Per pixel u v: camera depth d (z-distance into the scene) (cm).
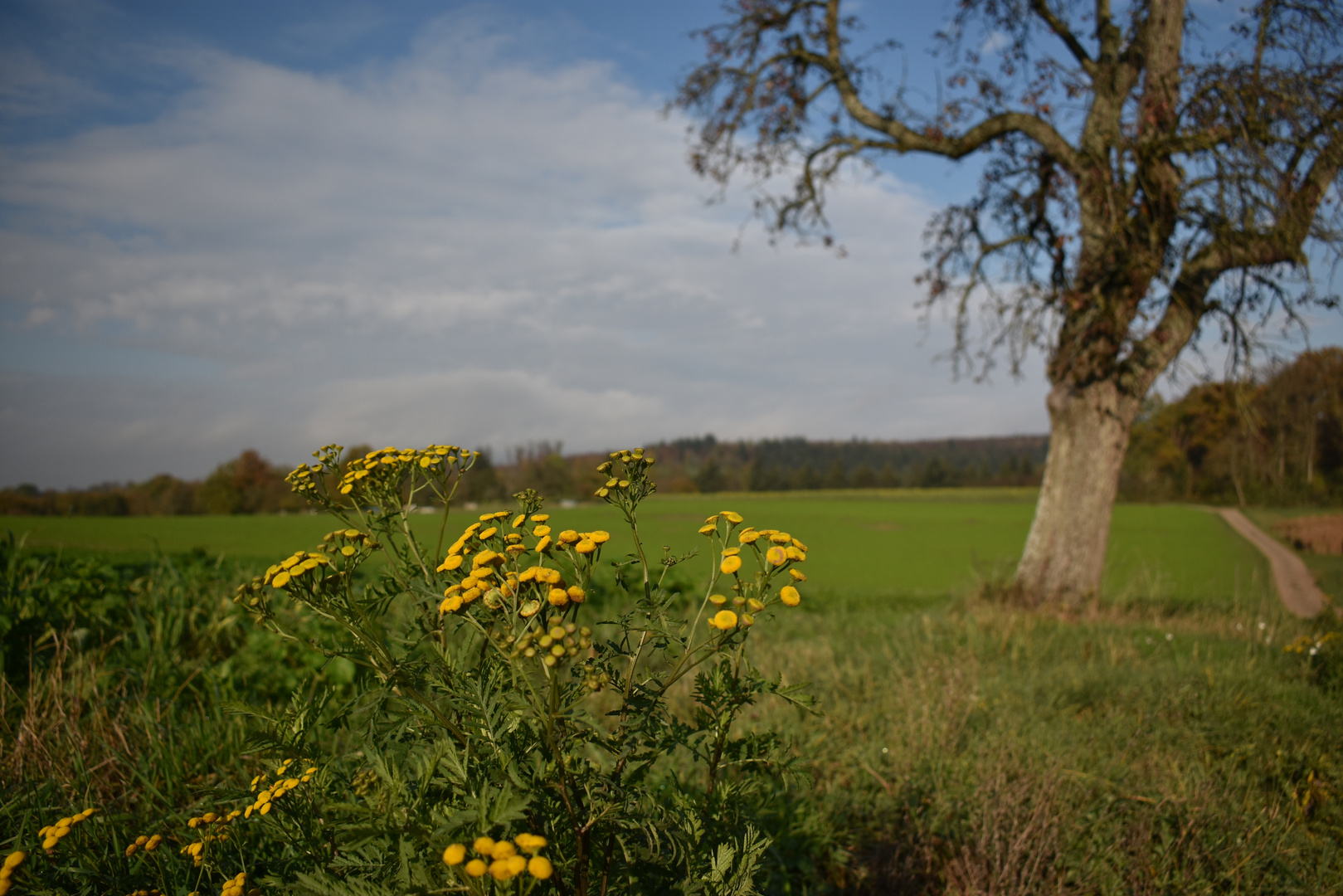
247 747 171
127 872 185
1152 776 341
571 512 4553
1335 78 784
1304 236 777
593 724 137
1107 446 907
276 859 173
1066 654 606
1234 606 890
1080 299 892
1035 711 435
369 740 153
